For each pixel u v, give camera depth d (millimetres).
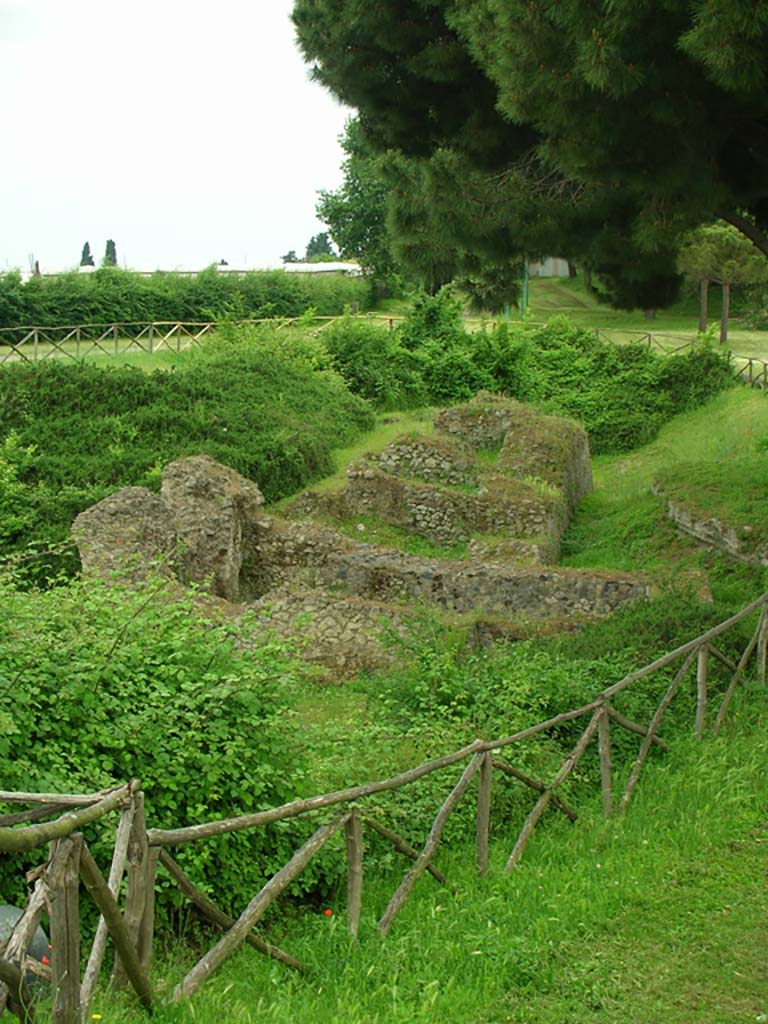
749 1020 5637
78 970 4398
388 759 8672
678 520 19984
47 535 20172
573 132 12875
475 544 20219
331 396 32562
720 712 10430
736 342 50656
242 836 6898
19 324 45000
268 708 8047
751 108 13297
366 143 18344
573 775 8961
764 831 8258
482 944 6230
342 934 6230
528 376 36375
